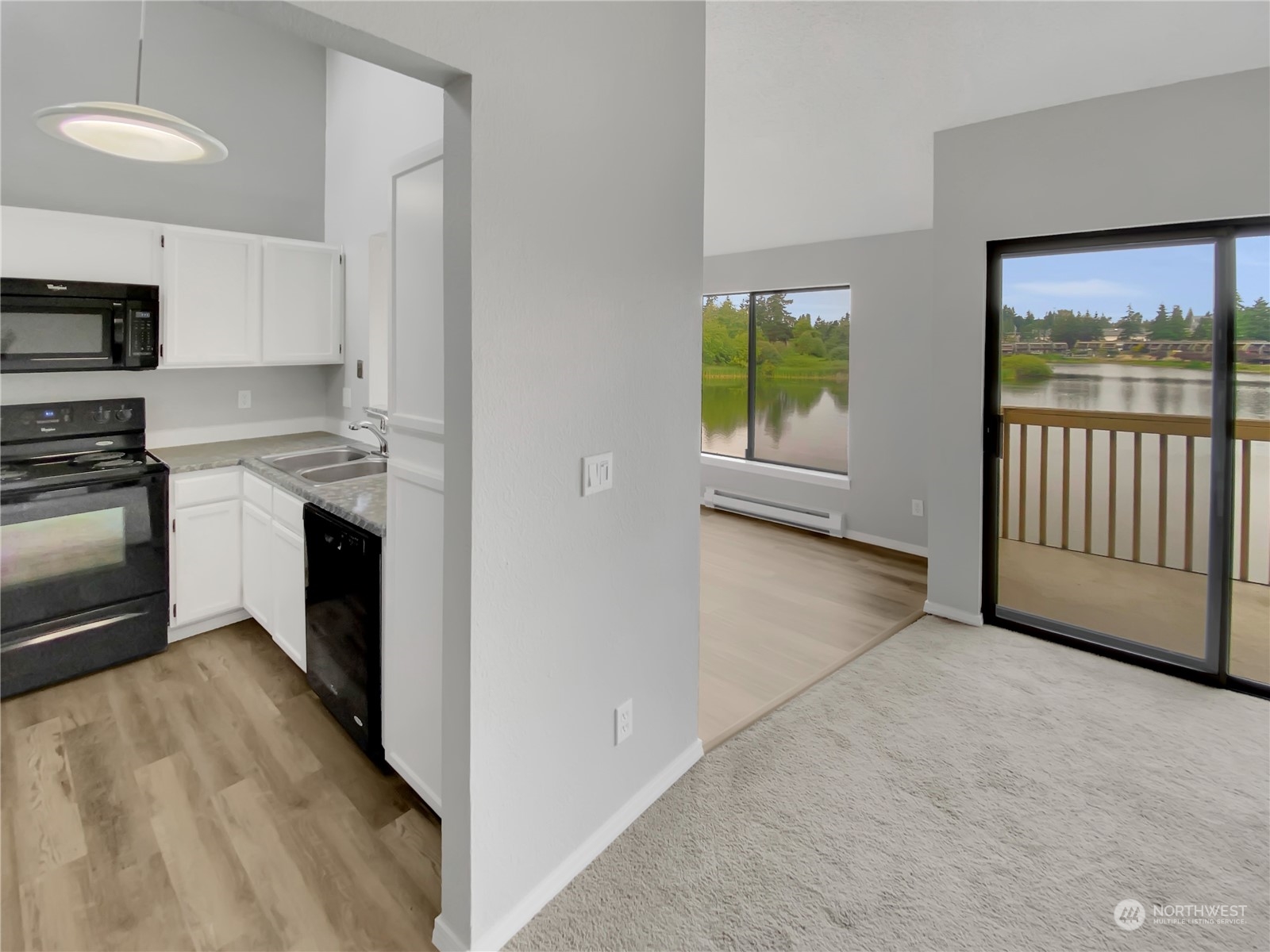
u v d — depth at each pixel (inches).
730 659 116.3
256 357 129.0
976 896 65.6
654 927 61.7
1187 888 66.5
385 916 63.2
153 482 109.7
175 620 115.6
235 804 77.8
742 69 99.5
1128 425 113.0
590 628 67.4
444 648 58.3
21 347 100.0
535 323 58.0
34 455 112.0
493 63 52.2
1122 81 99.5
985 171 118.6
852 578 158.9
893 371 178.1
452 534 56.4
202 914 62.8
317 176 144.8
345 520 85.0
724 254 213.0
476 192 52.0
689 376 79.0
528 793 61.9
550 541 61.7
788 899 65.0
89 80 114.7
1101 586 118.1
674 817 76.5
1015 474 126.3
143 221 116.3
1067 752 89.1
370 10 43.8
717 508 227.6
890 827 75.0
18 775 82.0
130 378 124.7
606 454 67.2
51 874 67.0
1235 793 80.5
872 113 113.3
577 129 60.4
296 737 91.1
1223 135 96.3
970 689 105.7
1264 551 104.3
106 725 92.7
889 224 166.7
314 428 152.9
